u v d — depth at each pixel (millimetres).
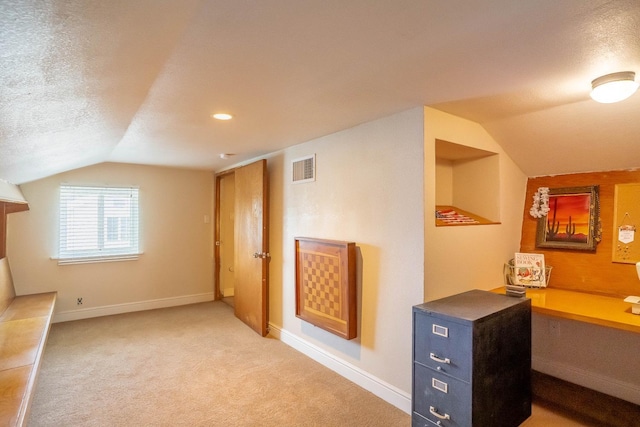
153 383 2654
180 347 3385
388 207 2408
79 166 4055
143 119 2398
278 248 3691
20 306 3438
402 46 1357
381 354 2455
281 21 1144
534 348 2795
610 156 2414
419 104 2139
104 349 3320
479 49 1388
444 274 2289
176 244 4984
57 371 2850
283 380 2711
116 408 2311
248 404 2365
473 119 2438
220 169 5078
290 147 3477
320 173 3055
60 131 2006
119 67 1350
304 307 3139
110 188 4484
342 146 2807
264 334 3703
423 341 1895
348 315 2613
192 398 2439
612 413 2215
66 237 4211
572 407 2285
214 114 2311
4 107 1298
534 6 1075
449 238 2326
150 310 4703
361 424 2137
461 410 1720
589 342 2516
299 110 2240
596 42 1328
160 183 4855
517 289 2168
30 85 1188
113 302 4516
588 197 2613
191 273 5109
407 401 2260
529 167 2869
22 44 913
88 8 861
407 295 2270
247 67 1542
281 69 1571
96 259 4363
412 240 2242
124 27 1026
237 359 3109
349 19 1141
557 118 2273
